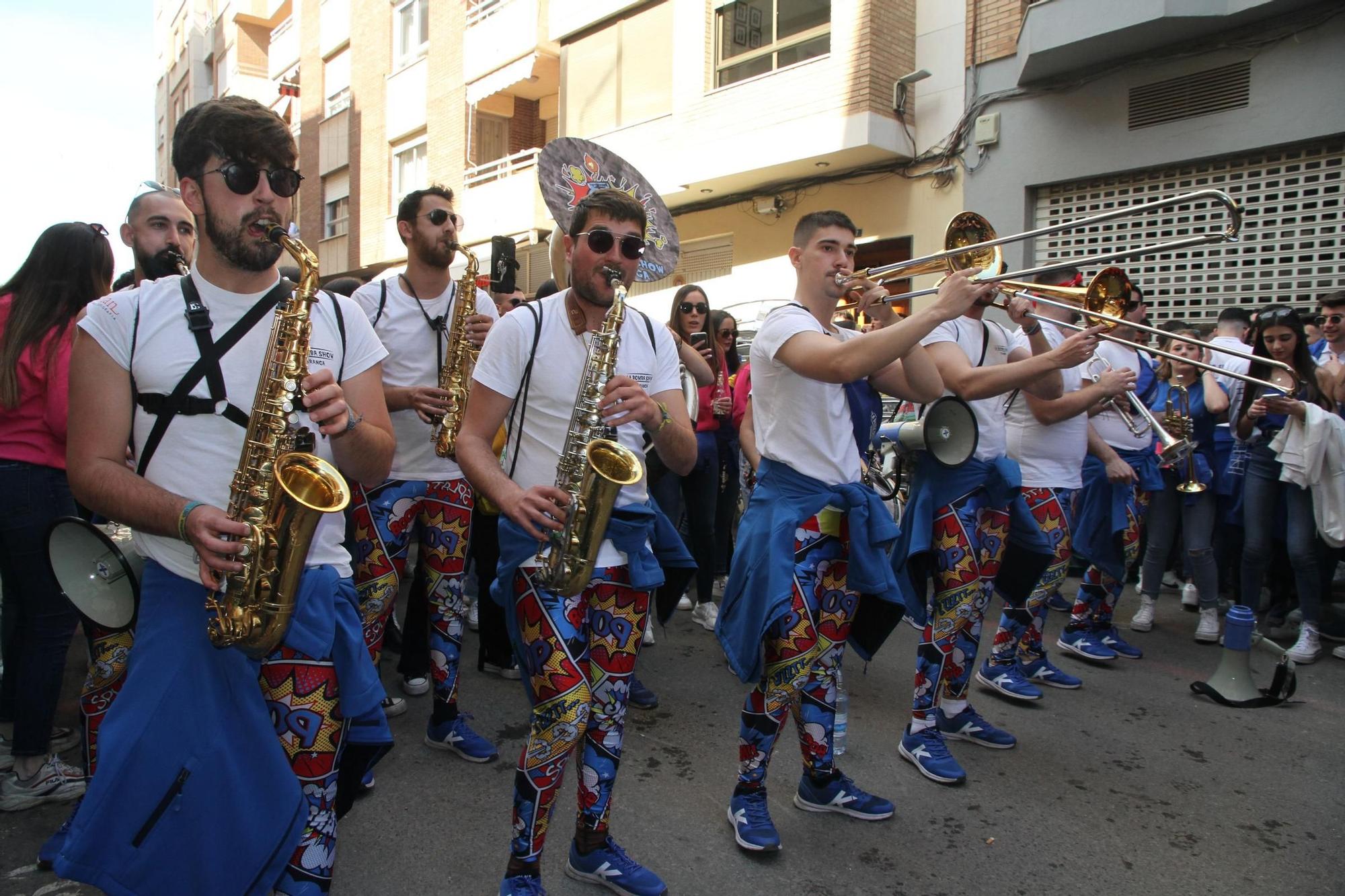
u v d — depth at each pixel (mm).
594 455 2277
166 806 1654
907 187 9719
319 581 1903
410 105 17438
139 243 3367
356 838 2852
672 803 3133
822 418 2766
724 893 2592
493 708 3967
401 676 4355
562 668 2299
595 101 12688
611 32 12352
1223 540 5723
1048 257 8797
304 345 1855
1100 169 8281
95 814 1618
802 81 9789
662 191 11344
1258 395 4836
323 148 20406
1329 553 5223
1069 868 2764
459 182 15883
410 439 3420
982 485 3410
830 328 2963
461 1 15586
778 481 2820
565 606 2344
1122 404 4938
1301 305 7391
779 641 2750
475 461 2330
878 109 9305
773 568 2705
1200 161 7828
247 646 1770
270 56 23859
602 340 2348
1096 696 4230
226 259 1830
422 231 3629
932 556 3441
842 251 2809
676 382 2594
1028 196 8844
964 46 9141
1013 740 3609
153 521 1696
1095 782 3336
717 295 11461
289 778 1745
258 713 1763
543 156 3105
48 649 2986
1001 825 3006
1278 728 3861
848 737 3713
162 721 1701
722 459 5223
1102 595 4785
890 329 2494
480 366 2404
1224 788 3299
